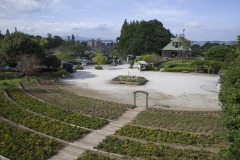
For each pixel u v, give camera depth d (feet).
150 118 59.16
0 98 71.77
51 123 54.60
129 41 268.82
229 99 40.63
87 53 284.41
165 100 81.10
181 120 57.52
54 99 75.15
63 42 368.48
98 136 49.93
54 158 42.11
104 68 173.27
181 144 45.19
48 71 133.80
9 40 120.47
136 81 109.81
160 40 237.66
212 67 146.61
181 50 222.07
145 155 41.14
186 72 152.05
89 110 65.36
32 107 65.16
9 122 55.88
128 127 52.95
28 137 48.08
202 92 93.66
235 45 88.02
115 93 90.48
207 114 63.41
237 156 25.55
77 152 44.11
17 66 118.11
